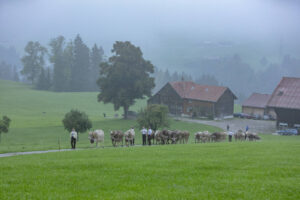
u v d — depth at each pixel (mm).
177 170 19562
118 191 15648
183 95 110688
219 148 31266
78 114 61406
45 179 17781
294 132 76562
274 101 84188
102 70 104125
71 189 16000
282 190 15695
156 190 15719
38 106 122125
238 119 106750
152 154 26828
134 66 103500
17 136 68750
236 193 15180
